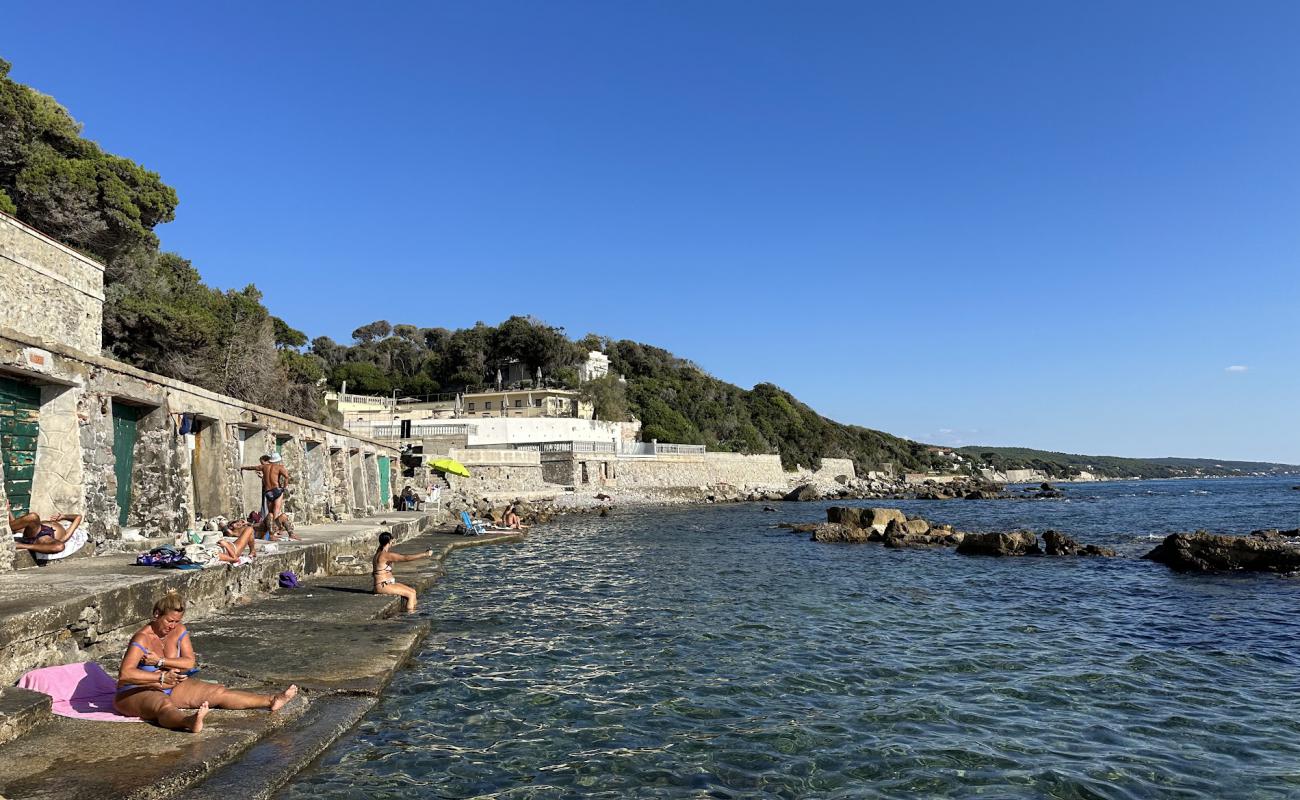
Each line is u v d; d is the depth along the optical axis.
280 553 16.72
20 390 13.70
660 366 117.44
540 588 20.39
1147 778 8.08
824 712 10.10
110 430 15.43
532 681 11.23
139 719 7.64
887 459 142.75
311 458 28.69
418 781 7.53
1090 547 29.52
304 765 7.61
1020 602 18.97
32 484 13.95
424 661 12.02
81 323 22.61
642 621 16.00
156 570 12.42
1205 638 14.87
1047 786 7.83
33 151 31.31
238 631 12.25
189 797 6.30
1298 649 13.96
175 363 37.72
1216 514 55.69
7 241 19.19
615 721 9.59
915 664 12.67
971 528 45.19
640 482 73.81
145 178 36.34
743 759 8.42
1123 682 11.72
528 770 7.96
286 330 57.19
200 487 20.03
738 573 24.08
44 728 7.26
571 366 99.75
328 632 12.55
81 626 9.22
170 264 44.16
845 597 19.47
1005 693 11.09
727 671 12.08
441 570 22.77
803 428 117.12
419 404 86.38
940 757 8.56
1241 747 9.01
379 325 135.12
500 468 60.78
